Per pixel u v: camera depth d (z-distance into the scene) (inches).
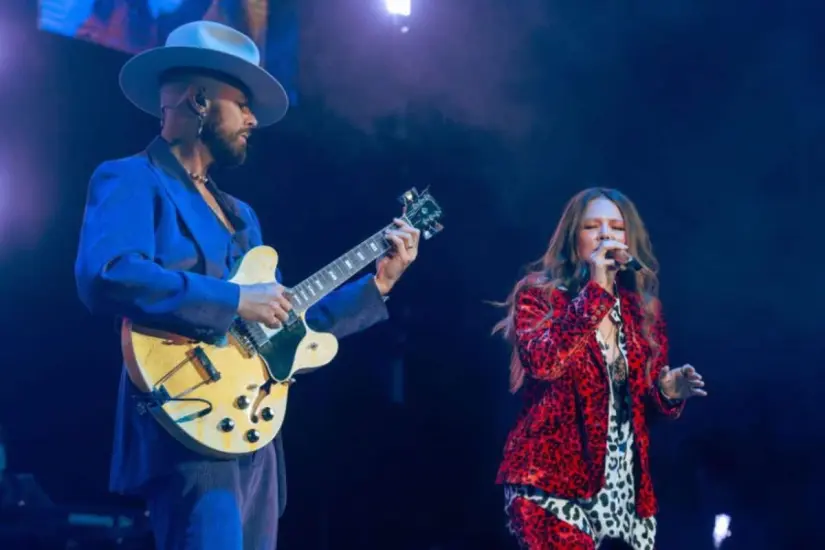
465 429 422.3
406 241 196.7
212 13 356.8
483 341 427.2
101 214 164.9
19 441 343.0
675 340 409.7
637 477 191.2
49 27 328.2
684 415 408.5
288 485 387.9
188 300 159.5
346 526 392.5
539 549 182.9
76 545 294.8
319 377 405.1
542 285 200.8
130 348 161.8
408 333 423.8
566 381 190.4
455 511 413.1
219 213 186.4
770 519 391.5
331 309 191.2
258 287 168.1
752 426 400.5
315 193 400.5
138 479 166.2
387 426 411.8
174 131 181.9
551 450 187.2
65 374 350.6
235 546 163.5
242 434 166.9
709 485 401.1
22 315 344.5
